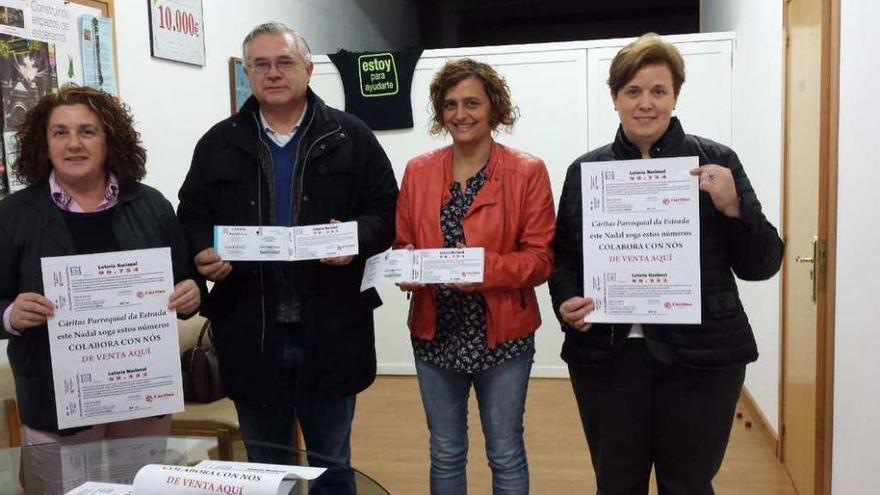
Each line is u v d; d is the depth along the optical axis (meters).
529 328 1.95
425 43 7.99
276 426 2.14
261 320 2.01
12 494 1.40
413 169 2.01
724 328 1.65
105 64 2.99
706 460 1.72
